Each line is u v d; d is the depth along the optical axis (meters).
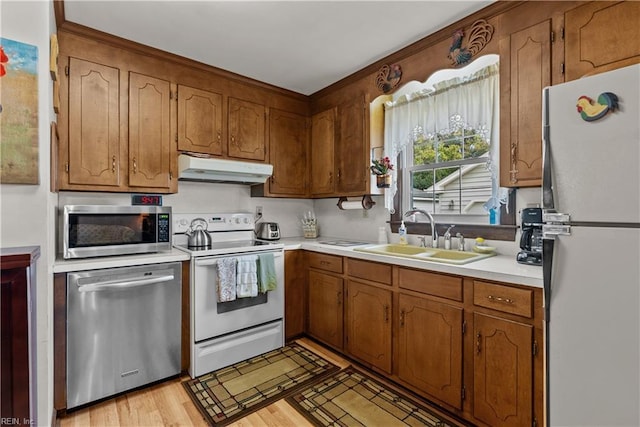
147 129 2.41
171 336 2.15
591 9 1.54
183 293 2.21
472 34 2.00
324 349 2.65
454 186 2.53
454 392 1.77
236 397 1.98
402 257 2.05
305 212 3.68
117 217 2.10
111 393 1.93
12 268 1.14
